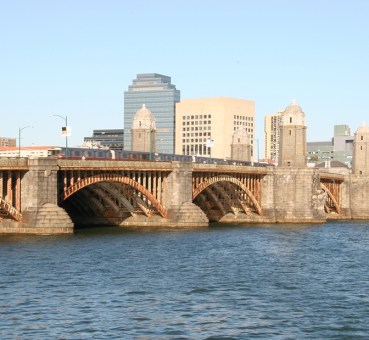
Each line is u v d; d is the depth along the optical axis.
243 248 123.50
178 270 95.25
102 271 92.12
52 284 82.06
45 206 127.94
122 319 66.44
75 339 59.97
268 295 79.06
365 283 88.44
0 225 129.00
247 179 193.12
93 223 164.50
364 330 64.81
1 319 65.62
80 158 150.12
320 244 134.75
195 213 162.50
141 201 158.50
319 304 74.81
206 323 65.81
